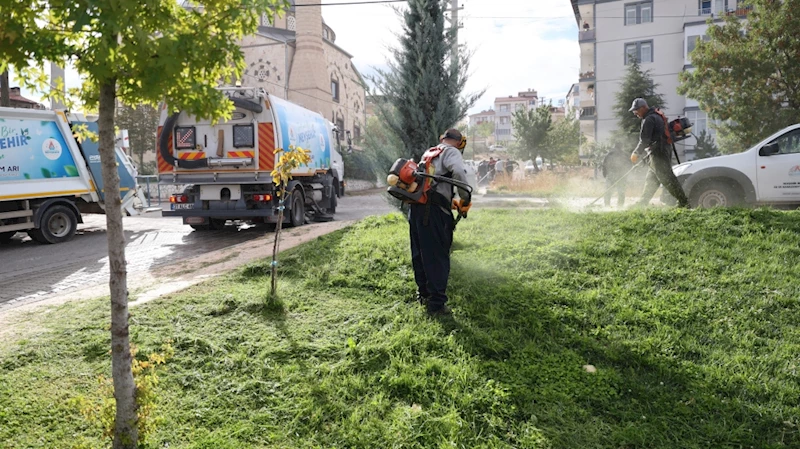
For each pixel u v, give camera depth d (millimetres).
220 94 3037
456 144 5059
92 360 4160
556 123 45531
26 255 10852
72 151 12711
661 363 4016
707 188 9977
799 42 18641
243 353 4188
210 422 3416
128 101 2963
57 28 2809
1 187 11250
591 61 45156
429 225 4738
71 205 12812
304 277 6227
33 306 5715
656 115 7918
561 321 4730
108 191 2834
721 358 4051
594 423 3361
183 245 11492
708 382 3775
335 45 37688
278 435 3268
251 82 34188
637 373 3975
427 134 9180
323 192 16172
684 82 21938
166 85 2768
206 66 2896
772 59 19125
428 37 9078
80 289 6980
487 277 5648
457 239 7031
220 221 14195
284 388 3730
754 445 3211
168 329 4645
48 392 3703
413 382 3703
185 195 12883
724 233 6434
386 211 19188
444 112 9180
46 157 12172
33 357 4176
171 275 6883
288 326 4738
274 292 5238
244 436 3266
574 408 3479
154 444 3154
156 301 5387
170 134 12477
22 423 3373
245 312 5051
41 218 12070
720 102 21328
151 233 13508
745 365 3963
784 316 4602
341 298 5449
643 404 3596
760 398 3613
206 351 4242
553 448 3131
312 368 3965
